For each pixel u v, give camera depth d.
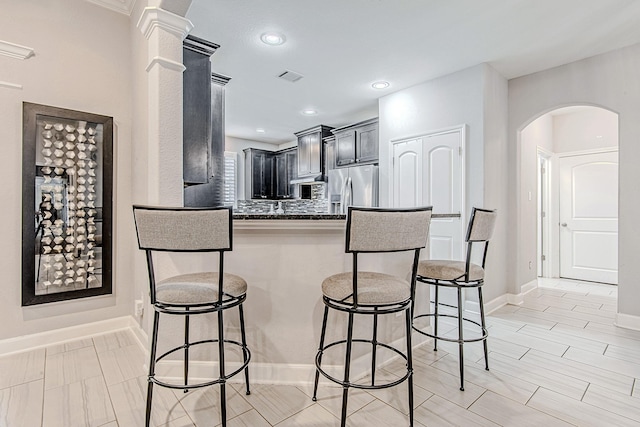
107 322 2.59
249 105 4.56
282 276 1.91
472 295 3.27
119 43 2.64
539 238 5.17
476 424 1.55
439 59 3.18
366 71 3.45
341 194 4.70
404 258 2.25
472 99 3.33
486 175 3.28
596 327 2.88
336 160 5.09
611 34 2.74
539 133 4.54
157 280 1.88
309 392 1.81
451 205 3.48
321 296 1.91
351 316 1.44
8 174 2.21
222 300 1.46
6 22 2.20
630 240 2.87
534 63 3.28
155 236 1.33
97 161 2.54
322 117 5.14
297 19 2.54
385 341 2.16
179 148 2.04
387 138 4.14
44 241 2.33
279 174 6.74
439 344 2.50
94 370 2.01
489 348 2.43
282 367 1.91
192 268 1.90
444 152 3.54
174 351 1.74
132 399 1.72
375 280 1.61
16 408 1.63
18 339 2.24
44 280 2.32
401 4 2.35
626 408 1.68
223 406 1.41
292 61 3.24
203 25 2.62
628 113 2.91
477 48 2.97
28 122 2.26
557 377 2.00
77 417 1.57
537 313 3.29
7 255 2.21
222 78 3.08
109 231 2.57
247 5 2.36
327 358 1.92
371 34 2.74
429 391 1.83
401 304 1.53
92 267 2.51
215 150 3.04
